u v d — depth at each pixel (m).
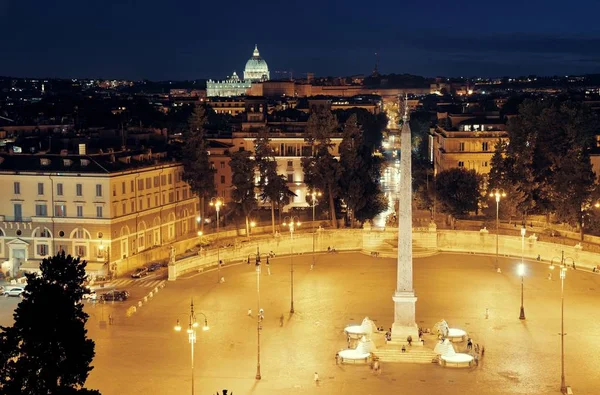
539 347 129.25
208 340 133.12
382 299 160.38
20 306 86.50
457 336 131.25
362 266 193.75
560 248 194.50
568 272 183.88
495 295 162.88
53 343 86.06
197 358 124.06
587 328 139.38
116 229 182.00
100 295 158.88
